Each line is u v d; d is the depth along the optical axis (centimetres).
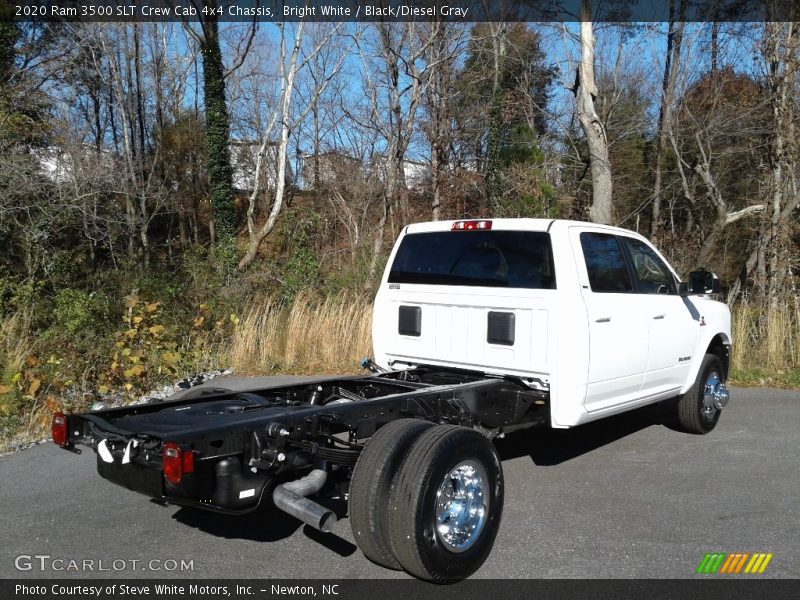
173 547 442
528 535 458
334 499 511
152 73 2933
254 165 3425
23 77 1791
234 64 2442
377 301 638
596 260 568
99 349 947
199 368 1030
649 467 603
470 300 566
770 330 1103
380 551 382
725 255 2331
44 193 1681
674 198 2684
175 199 2894
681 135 2219
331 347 1117
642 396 616
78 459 630
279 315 1184
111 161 2075
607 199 1570
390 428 397
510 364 544
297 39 2264
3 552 434
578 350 523
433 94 2436
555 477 577
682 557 422
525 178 2170
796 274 1502
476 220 584
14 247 1686
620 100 2498
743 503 514
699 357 691
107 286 1686
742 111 1762
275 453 386
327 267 1812
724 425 752
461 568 390
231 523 482
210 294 1351
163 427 395
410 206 2478
